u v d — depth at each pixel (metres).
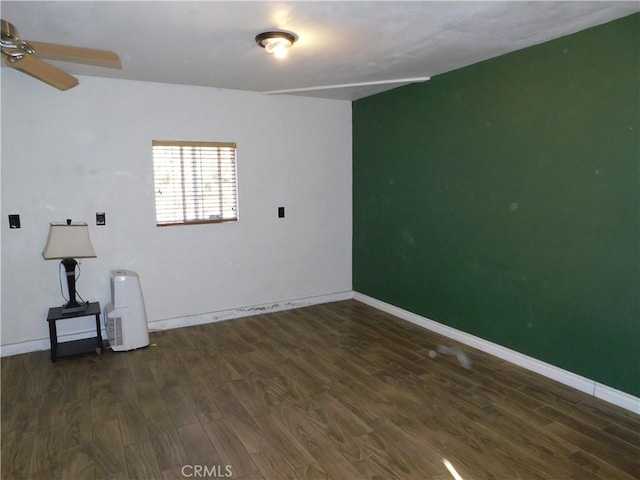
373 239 4.68
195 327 4.12
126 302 3.52
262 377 3.07
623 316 2.58
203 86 3.97
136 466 2.12
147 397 2.79
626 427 2.42
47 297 3.57
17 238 3.43
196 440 2.33
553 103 2.83
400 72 3.54
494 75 3.20
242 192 4.30
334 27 2.45
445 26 2.48
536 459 2.16
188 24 2.37
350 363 3.30
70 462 2.14
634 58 2.40
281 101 4.40
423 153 3.91
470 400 2.73
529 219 3.06
